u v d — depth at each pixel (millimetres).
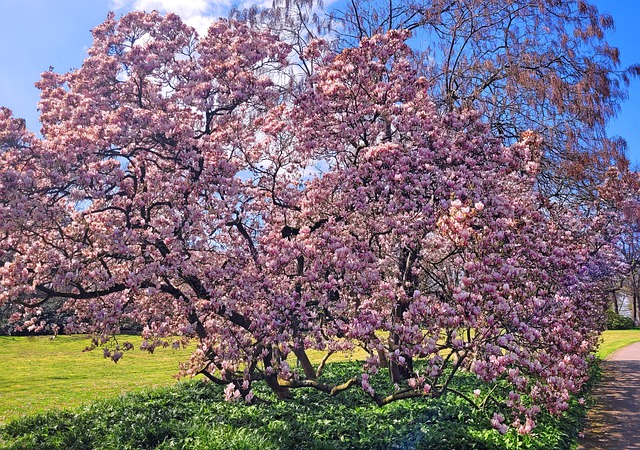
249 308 10641
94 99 13062
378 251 12875
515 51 18000
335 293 11695
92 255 10281
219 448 8945
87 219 11523
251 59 13922
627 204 16375
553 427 10641
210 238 11805
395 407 12039
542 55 17734
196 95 12898
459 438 9172
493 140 12398
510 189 13273
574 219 16266
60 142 10312
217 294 10375
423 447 8852
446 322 8367
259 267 11406
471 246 9328
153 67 12750
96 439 10133
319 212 12766
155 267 10102
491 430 9859
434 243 11586
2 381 20719
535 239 10930
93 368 24359
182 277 10719
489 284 8414
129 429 10484
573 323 11219
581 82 16812
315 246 10875
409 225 11148
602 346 30734
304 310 10312
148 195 11383
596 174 17453
